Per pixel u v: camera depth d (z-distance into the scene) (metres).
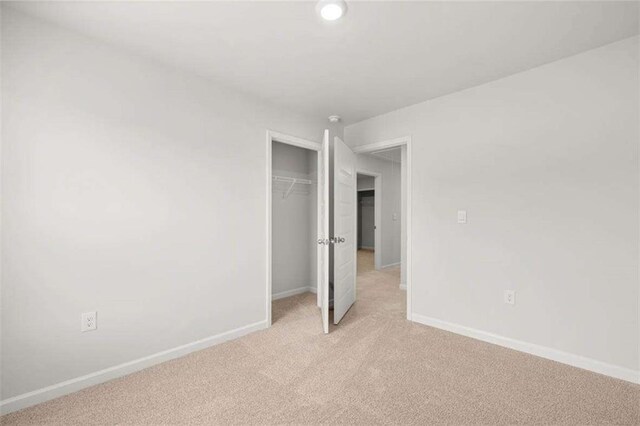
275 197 3.95
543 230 2.30
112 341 2.02
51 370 1.80
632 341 1.96
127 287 2.09
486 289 2.59
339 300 3.05
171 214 2.31
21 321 1.71
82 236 1.91
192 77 2.45
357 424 1.58
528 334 2.37
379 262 6.00
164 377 2.03
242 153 2.78
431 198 2.96
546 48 2.08
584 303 2.13
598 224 2.08
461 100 2.75
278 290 3.99
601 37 1.95
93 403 1.75
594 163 2.09
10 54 1.67
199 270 2.47
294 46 2.06
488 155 2.59
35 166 1.75
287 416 1.64
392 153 5.56
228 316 2.65
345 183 3.31
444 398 1.79
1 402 1.65
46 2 1.62
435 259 2.92
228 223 2.66
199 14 1.72
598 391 1.85
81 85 1.91
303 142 3.34
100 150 1.98
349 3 1.63
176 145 2.35
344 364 2.20
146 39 1.97
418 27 1.84
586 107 2.12
